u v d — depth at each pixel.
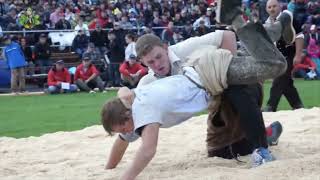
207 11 36.41
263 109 15.87
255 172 6.96
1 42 29.38
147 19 36.34
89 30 31.14
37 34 30.70
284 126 12.01
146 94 7.01
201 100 7.43
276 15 14.23
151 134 6.86
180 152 9.63
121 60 30.30
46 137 12.20
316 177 6.54
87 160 9.41
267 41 7.35
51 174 8.28
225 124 8.50
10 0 35.38
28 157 10.09
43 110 20.17
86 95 26.27
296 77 33.34
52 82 27.56
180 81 7.29
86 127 14.30
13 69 27.84
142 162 6.80
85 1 37.72
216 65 7.46
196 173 7.49
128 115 7.04
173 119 7.18
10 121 17.27
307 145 9.67
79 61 30.75
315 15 36.44
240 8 7.23
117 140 8.15
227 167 7.90
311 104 20.02
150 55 7.36
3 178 8.20
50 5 35.66
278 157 8.62
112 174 7.92
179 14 36.81
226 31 8.13
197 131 12.05
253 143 7.80
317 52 32.94
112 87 30.22
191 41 8.03
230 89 7.75
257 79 7.48
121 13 35.09
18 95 27.00
